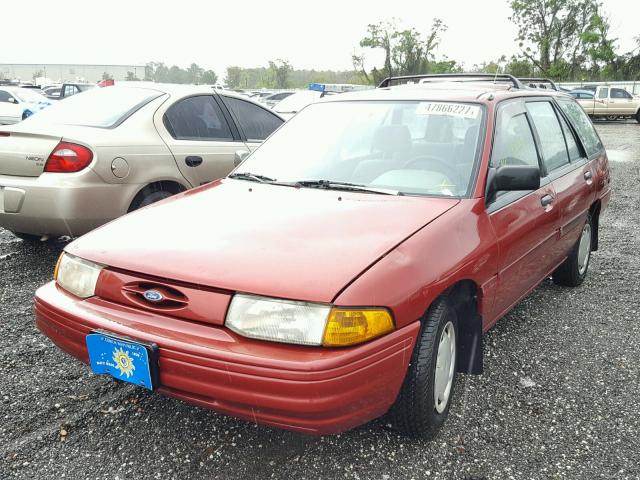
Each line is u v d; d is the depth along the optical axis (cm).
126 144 475
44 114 520
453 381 283
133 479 240
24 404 290
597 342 379
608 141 1909
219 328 223
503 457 258
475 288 283
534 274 365
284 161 353
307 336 212
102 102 526
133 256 246
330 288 216
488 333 391
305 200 295
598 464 254
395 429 260
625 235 672
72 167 445
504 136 340
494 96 354
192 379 219
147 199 496
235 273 225
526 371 338
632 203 869
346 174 330
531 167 294
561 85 3831
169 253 243
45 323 262
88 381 314
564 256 432
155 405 293
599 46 4466
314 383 205
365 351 215
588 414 294
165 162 501
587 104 2853
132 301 240
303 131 372
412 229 256
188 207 294
